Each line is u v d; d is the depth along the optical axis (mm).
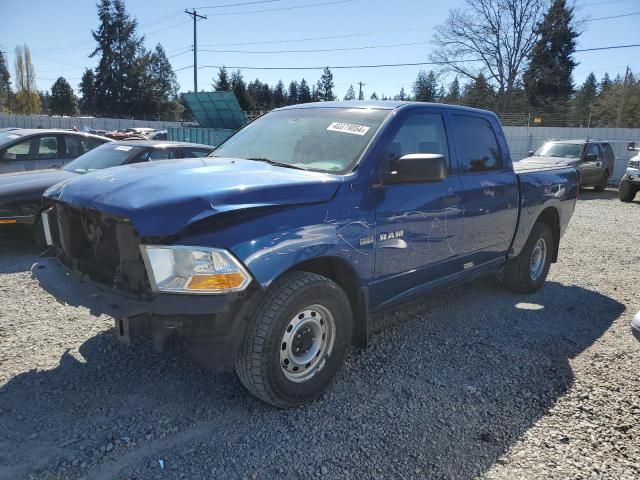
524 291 5820
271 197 3012
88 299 2957
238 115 21906
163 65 88562
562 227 6211
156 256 2678
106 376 3582
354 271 3426
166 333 2789
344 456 2842
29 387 3396
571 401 3502
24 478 2555
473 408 3377
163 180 3076
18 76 75812
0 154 8523
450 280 4453
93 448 2805
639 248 8828
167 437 2938
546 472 2768
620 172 23469
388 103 4117
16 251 6887
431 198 3979
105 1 73250
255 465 2736
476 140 4703
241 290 2787
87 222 3158
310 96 101938
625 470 2809
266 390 3059
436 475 2717
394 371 3859
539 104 53656
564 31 54531
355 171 3469
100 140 9789
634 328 3615
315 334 3311
